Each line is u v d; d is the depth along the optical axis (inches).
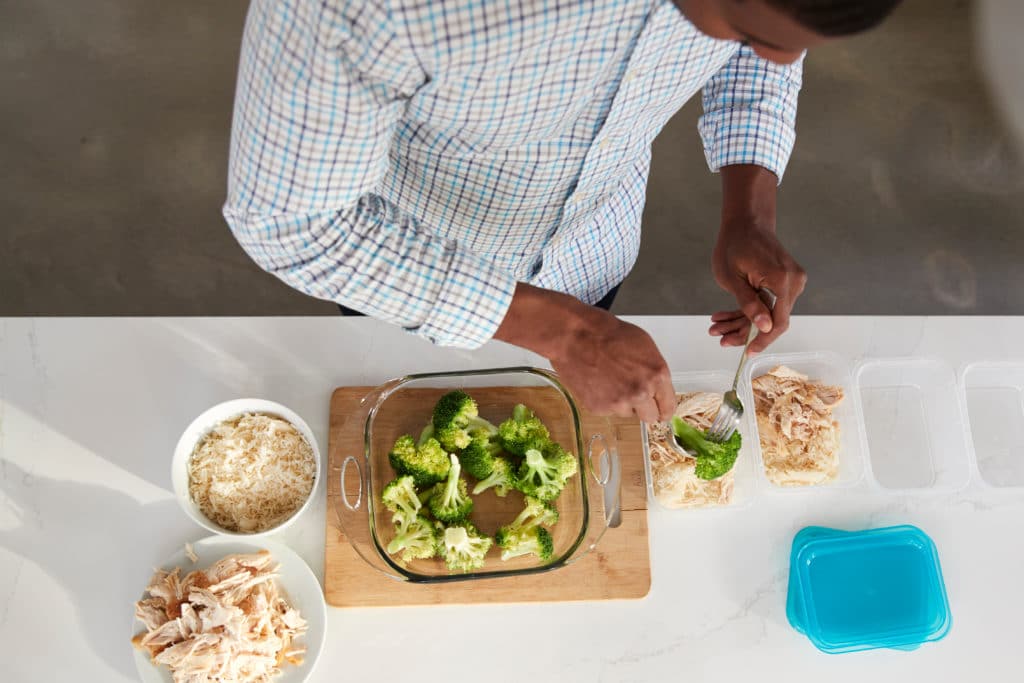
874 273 105.5
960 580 59.6
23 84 105.2
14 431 58.3
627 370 41.8
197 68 106.7
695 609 58.0
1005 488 61.4
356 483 58.2
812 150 110.3
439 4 29.2
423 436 58.5
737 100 49.6
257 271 99.7
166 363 60.6
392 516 57.5
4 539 56.1
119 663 54.7
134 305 97.8
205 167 103.1
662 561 58.7
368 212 38.3
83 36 106.9
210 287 98.9
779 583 58.7
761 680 56.9
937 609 57.1
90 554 56.3
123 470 58.2
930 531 60.6
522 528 56.2
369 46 29.8
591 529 57.6
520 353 63.2
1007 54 114.9
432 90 33.6
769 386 61.7
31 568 55.7
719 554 59.1
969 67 114.7
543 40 31.9
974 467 61.7
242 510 55.9
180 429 59.5
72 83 105.4
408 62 30.7
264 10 30.2
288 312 98.5
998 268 106.5
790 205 107.8
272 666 52.9
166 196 101.9
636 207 59.2
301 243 36.6
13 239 99.6
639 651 57.1
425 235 39.4
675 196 105.9
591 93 37.5
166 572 54.2
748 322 51.2
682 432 57.4
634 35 34.0
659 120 46.3
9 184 101.4
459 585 56.9
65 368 59.7
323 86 30.5
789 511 60.3
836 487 60.6
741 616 58.0
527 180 44.7
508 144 39.8
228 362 61.2
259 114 31.9
